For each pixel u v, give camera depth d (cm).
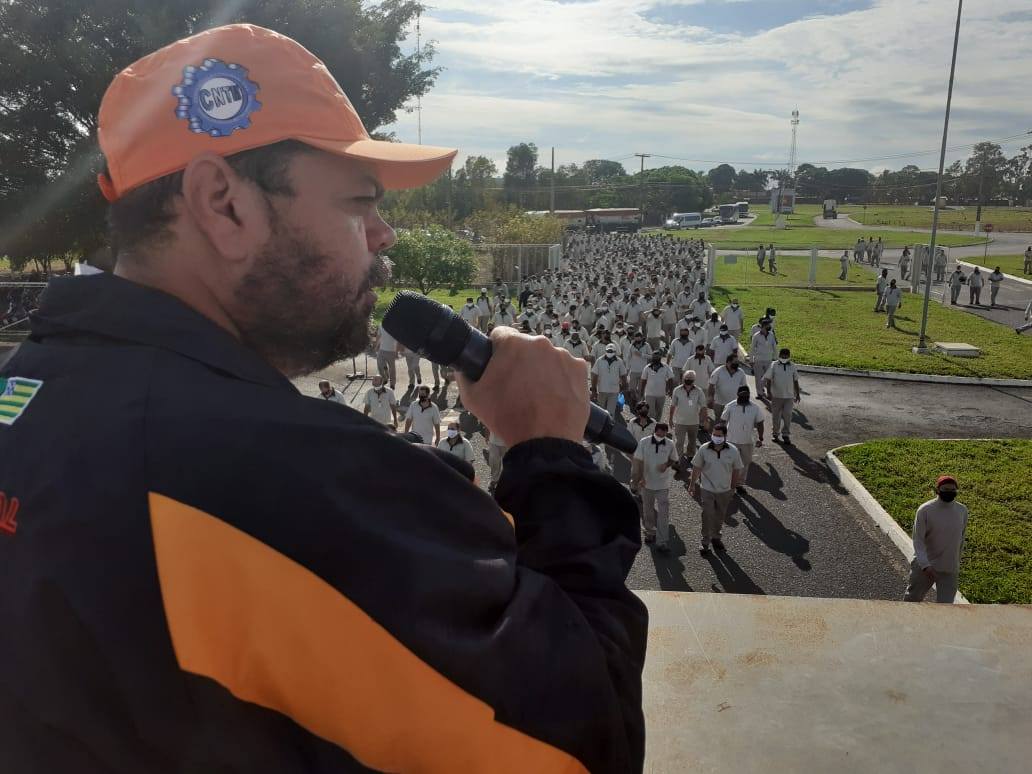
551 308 2352
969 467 1333
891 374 2045
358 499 69
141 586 64
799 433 1577
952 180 13625
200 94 79
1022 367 2105
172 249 82
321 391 989
